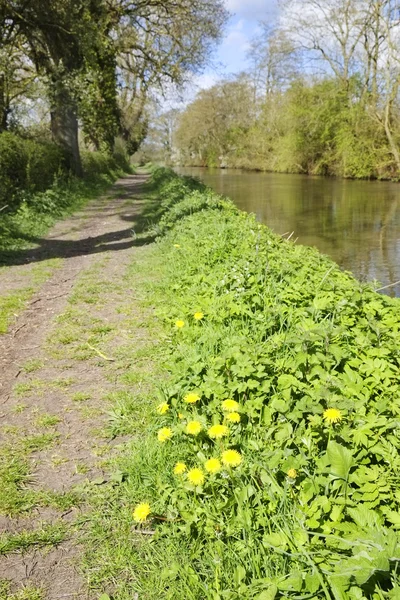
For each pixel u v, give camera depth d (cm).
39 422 351
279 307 444
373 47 2952
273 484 233
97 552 239
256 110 5491
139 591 215
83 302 612
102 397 384
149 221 1208
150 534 248
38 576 228
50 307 599
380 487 215
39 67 1850
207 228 878
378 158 3048
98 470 299
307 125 3666
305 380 319
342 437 241
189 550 229
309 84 3722
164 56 2405
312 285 521
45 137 1981
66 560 236
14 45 1711
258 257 612
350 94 3353
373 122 3020
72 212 1466
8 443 327
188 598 205
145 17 2303
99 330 516
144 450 302
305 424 277
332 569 189
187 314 480
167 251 835
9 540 246
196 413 295
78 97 1770
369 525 199
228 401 276
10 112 1700
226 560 215
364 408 270
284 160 4184
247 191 2558
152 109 4109
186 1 2247
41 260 855
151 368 431
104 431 338
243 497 229
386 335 392
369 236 1354
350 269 1027
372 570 167
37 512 267
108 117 2777
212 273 608
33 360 452
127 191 2275
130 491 275
